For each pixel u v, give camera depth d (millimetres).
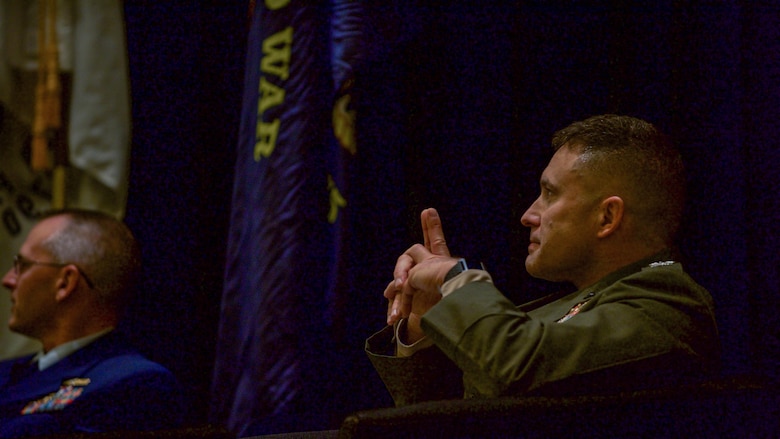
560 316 4945
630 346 4102
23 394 6562
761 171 7066
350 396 8820
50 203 8711
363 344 9055
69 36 8688
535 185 8781
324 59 8078
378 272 9219
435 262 4598
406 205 9258
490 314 4125
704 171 7355
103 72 8727
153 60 10336
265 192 7555
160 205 10211
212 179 10258
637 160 4961
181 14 10383
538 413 3584
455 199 9008
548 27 8859
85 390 6461
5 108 8609
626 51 8273
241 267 7688
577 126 5211
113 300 7129
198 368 10102
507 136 8930
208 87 10336
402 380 5000
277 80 7691
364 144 9367
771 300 6938
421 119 9250
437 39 9219
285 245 7469
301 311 7523
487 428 3504
